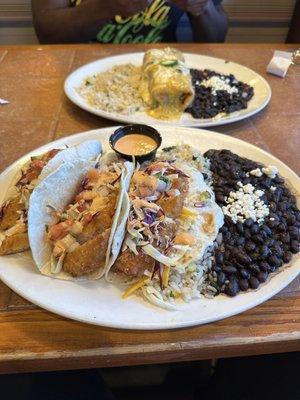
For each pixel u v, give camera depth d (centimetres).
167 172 32
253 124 49
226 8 107
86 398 35
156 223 28
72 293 26
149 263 27
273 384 36
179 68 55
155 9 79
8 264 28
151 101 54
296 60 66
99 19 73
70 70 61
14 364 24
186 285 27
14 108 51
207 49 69
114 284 27
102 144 41
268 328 26
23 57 64
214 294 27
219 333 25
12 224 30
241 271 28
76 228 28
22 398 33
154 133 40
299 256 29
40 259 28
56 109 51
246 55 68
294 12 107
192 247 28
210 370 51
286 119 50
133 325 24
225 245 30
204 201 32
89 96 54
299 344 26
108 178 32
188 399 49
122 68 61
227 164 38
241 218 32
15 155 42
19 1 99
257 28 112
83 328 25
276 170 36
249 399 35
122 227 27
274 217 32
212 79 58
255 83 58
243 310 26
